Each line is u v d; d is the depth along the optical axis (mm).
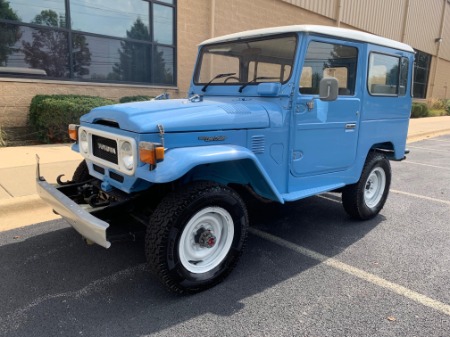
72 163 5922
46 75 8078
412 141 12789
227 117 2963
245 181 3188
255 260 3457
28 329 2400
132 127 2658
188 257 2832
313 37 3332
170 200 2680
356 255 3611
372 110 4156
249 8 11711
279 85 3312
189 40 10461
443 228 4387
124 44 9219
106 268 3203
